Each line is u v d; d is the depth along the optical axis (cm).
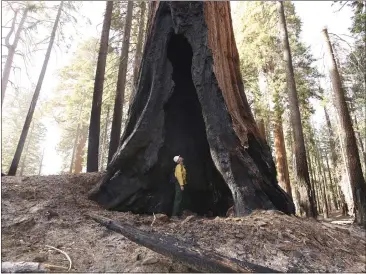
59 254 330
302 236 407
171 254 307
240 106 696
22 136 1140
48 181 648
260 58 1609
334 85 1220
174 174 624
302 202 1005
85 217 464
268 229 402
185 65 755
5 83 1523
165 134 657
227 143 547
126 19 1279
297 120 1124
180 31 635
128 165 598
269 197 555
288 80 1199
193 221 443
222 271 264
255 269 269
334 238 461
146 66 650
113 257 330
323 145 3225
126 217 483
